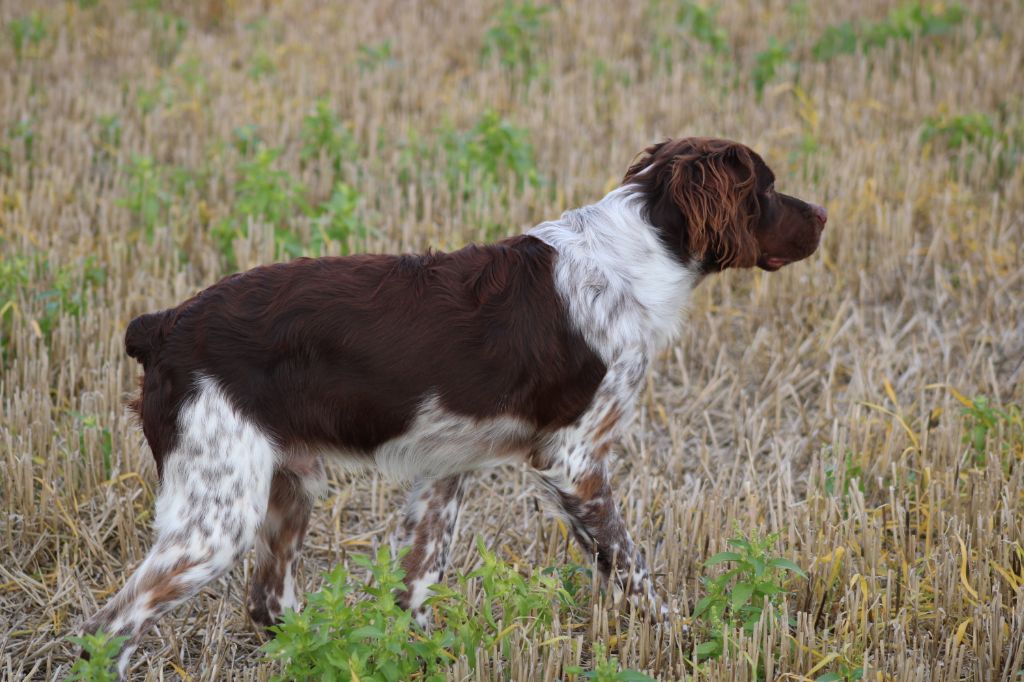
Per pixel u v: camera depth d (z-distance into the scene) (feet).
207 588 26.02
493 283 22.58
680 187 23.72
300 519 23.82
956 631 23.17
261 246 38.27
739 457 30.99
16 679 22.66
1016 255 39.24
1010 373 34.32
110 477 28.81
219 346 21.13
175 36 62.18
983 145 46.57
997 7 62.08
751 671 21.93
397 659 20.75
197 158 46.60
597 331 22.94
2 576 25.90
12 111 49.98
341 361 21.58
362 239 39.58
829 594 24.79
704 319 37.06
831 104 51.16
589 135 50.16
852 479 27.86
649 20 64.85
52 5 64.80
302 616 20.07
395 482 23.79
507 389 22.38
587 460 23.47
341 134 46.70
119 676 20.58
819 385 34.63
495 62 58.23
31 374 31.76
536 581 22.35
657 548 27.89
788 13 63.93
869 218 41.68
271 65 57.41
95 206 42.57
